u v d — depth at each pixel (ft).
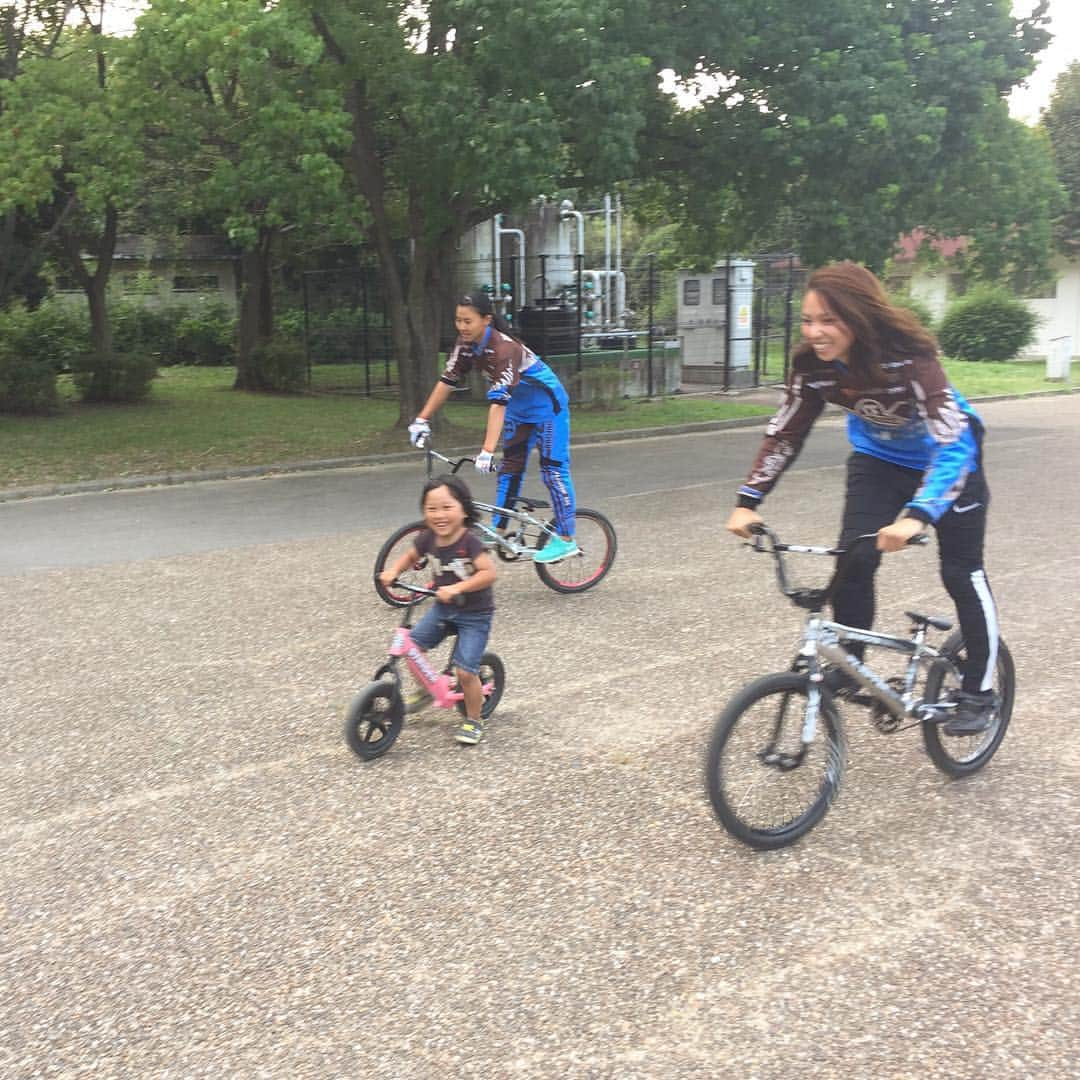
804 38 48.57
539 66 42.98
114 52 45.27
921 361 12.07
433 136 44.45
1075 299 123.85
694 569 26.76
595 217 98.27
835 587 12.38
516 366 22.41
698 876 11.96
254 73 42.45
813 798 12.85
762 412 66.33
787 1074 8.79
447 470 46.19
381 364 86.53
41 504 38.93
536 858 12.42
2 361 65.00
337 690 18.19
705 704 17.30
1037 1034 9.21
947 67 50.60
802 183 53.16
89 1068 9.06
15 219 62.03
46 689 18.37
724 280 82.23
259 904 11.55
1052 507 34.73
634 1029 9.39
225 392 79.82
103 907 11.56
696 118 53.78
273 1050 9.23
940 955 10.41
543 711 17.15
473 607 15.71
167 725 16.69
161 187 68.39
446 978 10.18
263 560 28.32
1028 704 17.21
